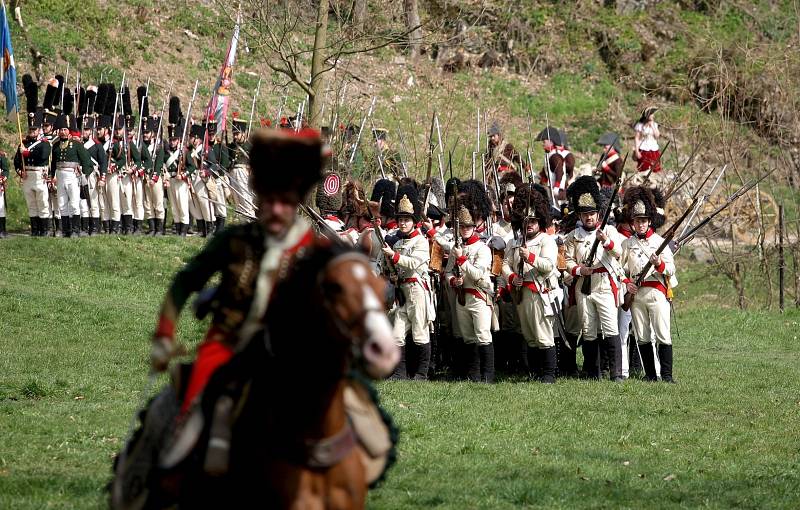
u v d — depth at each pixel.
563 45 107.12
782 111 83.94
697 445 30.11
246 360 13.77
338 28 56.81
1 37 66.06
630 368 45.47
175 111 71.38
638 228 42.12
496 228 45.72
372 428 14.30
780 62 86.06
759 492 24.62
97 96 69.25
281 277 13.61
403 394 36.34
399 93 89.81
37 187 63.91
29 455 25.86
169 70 88.31
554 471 26.05
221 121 69.44
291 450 13.39
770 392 39.78
